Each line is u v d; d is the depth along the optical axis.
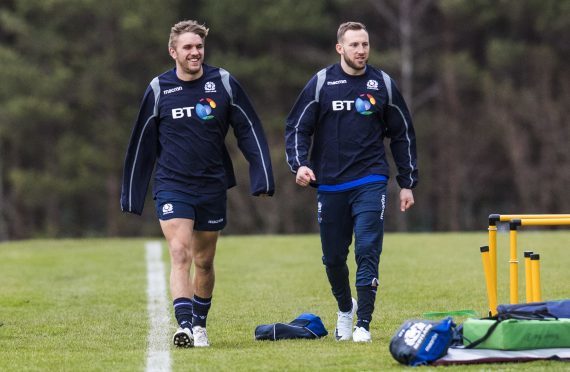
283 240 75.38
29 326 35.31
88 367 25.59
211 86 29.59
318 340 30.17
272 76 151.50
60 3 152.12
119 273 56.84
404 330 24.78
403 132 30.61
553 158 144.38
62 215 160.75
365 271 29.22
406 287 44.75
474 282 46.06
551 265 52.09
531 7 144.12
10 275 56.84
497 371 23.14
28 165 160.88
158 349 28.89
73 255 69.31
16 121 148.12
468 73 148.38
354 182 29.66
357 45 29.52
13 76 148.75
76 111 155.00
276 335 30.72
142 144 30.03
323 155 30.02
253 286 47.47
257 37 154.00
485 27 152.38
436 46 157.00
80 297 45.19
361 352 26.81
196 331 29.92
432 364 24.23
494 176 151.75
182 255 29.11
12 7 162.88
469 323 25.48
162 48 155.00
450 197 149.75
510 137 145.25
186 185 29.42
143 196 30.25
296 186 149.38
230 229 149.00
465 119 151.12
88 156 149.50
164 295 45.28
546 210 144.50
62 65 153.88
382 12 155.12
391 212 152.50
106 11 152.62
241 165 147.00
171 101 29.48
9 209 159.50
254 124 30.08
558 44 147.25
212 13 152.38
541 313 26.69
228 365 25.19
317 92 29.89
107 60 152.88
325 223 30.16
